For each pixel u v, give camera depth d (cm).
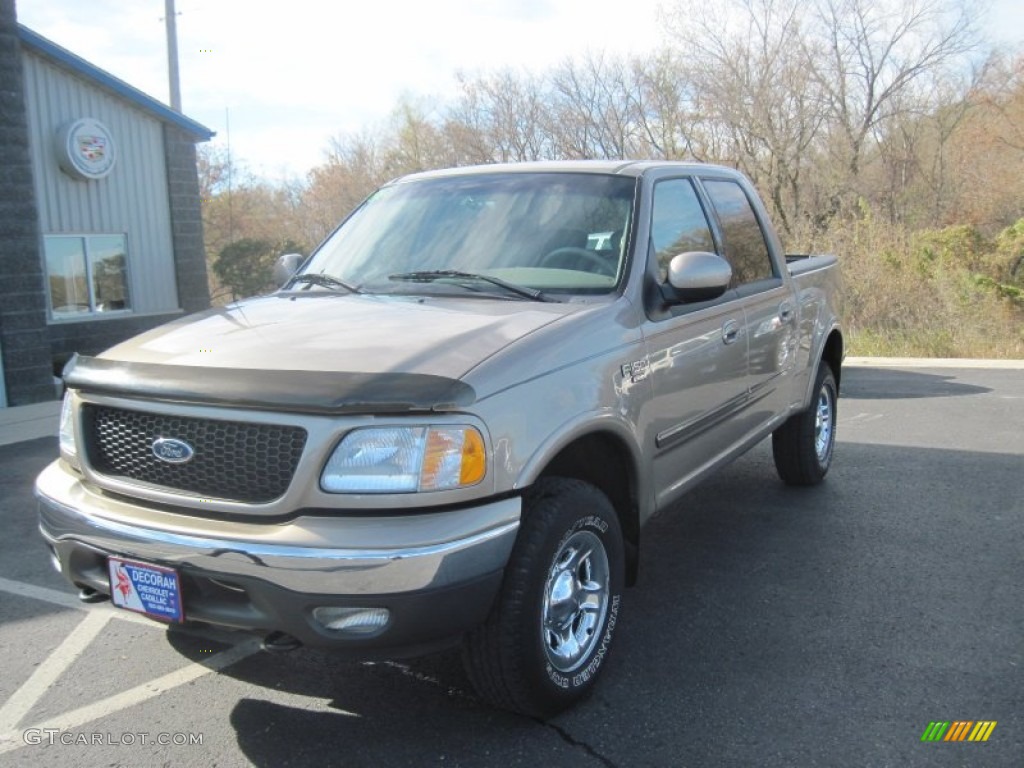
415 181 477
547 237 399
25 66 1270
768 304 494
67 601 443
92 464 315
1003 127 2564
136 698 346
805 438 588
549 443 301
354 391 267
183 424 293
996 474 645
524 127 2894
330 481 269
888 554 486
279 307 375
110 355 327
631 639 386
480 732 317
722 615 410
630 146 2700
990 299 1498
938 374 1155
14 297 995
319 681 358
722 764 294
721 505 579
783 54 2405
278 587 267
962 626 395
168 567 284
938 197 2534
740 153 2478
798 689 342
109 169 1372
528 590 295
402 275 398
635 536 371
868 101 2500
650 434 367
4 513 591
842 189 2412
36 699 346
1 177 973
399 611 267
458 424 275
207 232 3350
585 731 315
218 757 304
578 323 335
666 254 408
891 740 307
